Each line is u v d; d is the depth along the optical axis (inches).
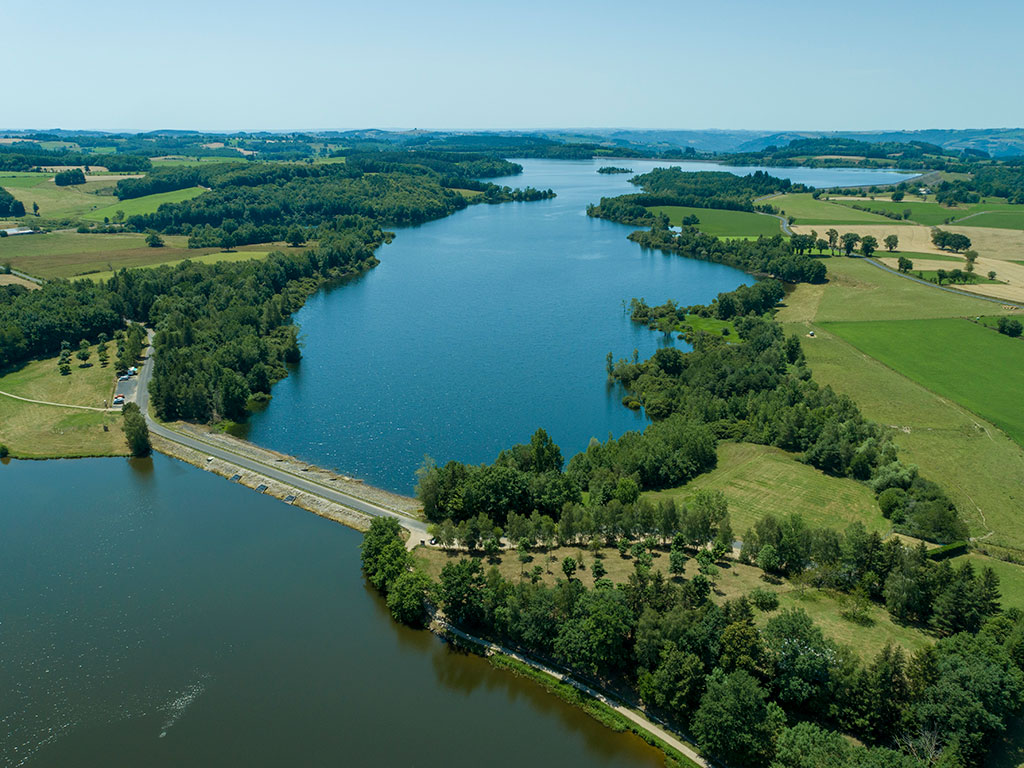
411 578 5073.8
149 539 6122.1
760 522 5428.2
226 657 4702.3
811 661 3853.3
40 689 4397.1
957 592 4426.7
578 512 5748.0
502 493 6141.7
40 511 6574.8
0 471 7362.2
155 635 4904.0
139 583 5487.2
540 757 3959.2
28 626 4968.0
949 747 3484.3
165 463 7618.1
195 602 5265.8
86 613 5118.1
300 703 4325.8
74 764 3865.7
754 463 7322.8
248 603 5265.8
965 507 6348.4
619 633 4271.7
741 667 3973.9
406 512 6501.0
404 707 4313.5
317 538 6186.0
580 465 6993.1
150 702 4311.0
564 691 4394.7
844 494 6643.7
